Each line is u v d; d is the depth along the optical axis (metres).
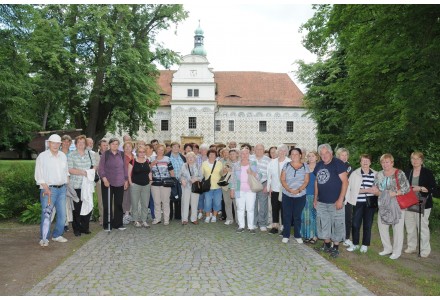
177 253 7.74
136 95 26.38
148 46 28.17
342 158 9.14
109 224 9.84
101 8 24.23
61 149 9.45
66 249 8.11
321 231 8.10
